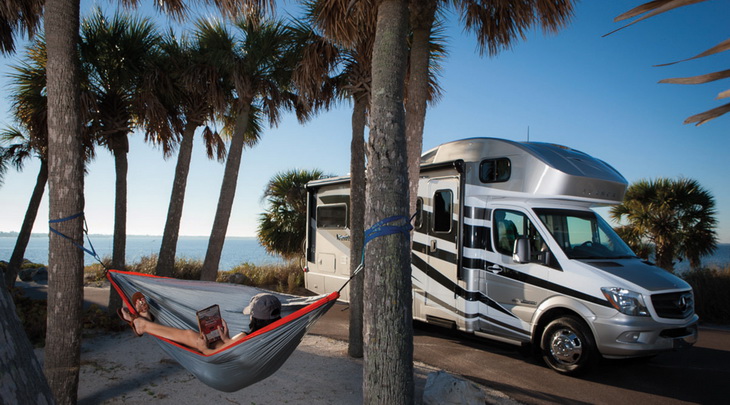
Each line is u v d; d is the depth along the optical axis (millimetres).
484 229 6922
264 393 4816
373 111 3445
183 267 14812
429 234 7590
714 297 10070
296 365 5855
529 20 5617
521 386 5473
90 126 8414
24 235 10023
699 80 1053
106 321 7477
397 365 3078
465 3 5977
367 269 3227
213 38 8461
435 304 7430
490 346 7473
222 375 3607
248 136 10812
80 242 4129
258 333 3340
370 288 3188
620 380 5754
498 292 6668
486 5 5824
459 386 4379
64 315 4004
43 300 8820
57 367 3969
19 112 8992
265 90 8641
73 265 4062
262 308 3801
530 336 6250
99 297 11055
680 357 6844
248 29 8406
